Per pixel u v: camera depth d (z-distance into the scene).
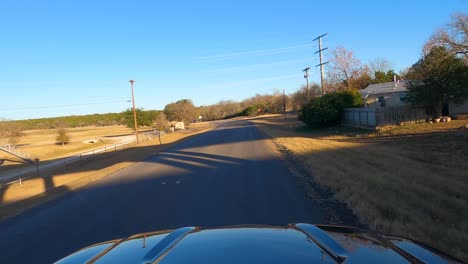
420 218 6.84
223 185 12.31
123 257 2.20
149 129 115.56
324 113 39.03
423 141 18.64
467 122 23.36
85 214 9.85
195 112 112.31
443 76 25.14
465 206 7.44
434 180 10.02
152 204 10.25
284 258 1.89
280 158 18.66
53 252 6.86
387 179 10.62
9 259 6.71
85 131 129.62
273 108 124.75
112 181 15.93
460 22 24.19
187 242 2.25
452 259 2.22
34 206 11.80
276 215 7.94
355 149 18.81
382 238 2.44
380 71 74.19
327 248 2.04
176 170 17.45
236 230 2.50
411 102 27.70
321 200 9.09
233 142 32.72
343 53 70.06
